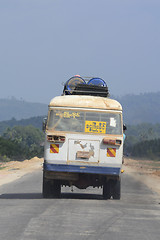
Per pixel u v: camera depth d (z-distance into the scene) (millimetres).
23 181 48781
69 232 17391
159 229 19141
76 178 29969
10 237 16250
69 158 29469
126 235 17266
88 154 29531
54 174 29875
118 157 29672
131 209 25766
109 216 22016
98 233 17391
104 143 29641
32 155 136375
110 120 30203
